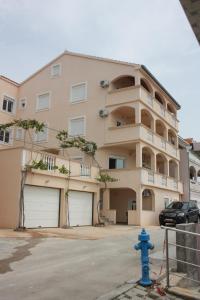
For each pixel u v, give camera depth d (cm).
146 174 2591
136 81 2670
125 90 2688
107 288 658
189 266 772
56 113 3053
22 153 1823
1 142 3061
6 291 623
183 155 3694
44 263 899
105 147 2728
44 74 3238
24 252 1075
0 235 1463
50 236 1534
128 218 2484
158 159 3341
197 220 2570
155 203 2758
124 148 2836
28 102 3266
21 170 1803
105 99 2786
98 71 2894
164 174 3109
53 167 2009
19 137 3197
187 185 3584
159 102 3067
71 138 2845
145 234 703
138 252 1107
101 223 2314
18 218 1761
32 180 1866
